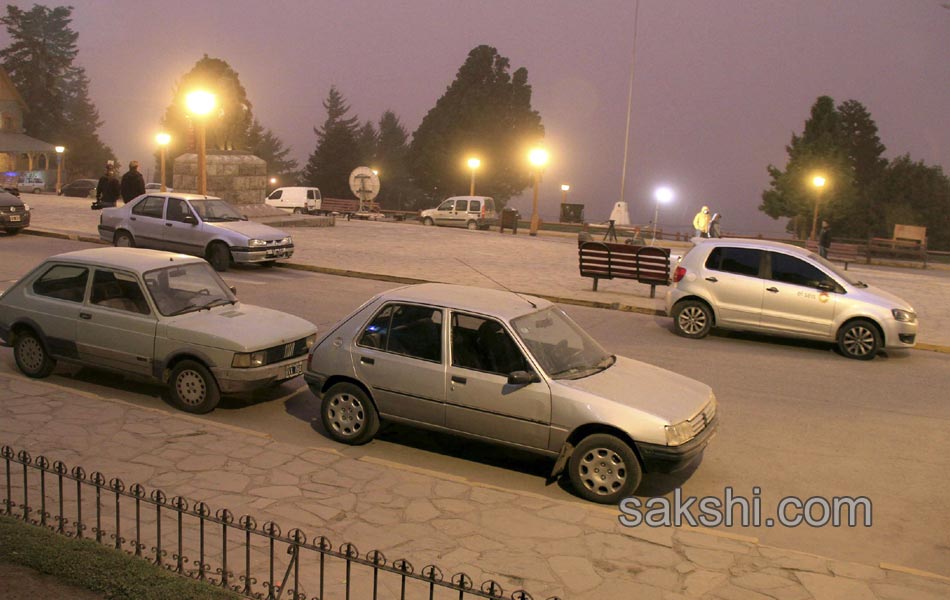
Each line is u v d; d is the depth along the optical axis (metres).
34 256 18.64
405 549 5.85
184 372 8.84
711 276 13.66
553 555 5.88
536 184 38.03
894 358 13.09
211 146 31.50
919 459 8.41
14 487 6.43
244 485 6.84
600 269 17.52
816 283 13.12
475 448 8.32
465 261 22.59
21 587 4.54
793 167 54.09
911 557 6.35
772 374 11.67
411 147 74.94
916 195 59.31
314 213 44.72
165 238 18.69
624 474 6.93
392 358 7.88
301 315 14.09
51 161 85.31
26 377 9.75
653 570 5.72
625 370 7.86
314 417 9.08
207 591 4.48
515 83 71.56
